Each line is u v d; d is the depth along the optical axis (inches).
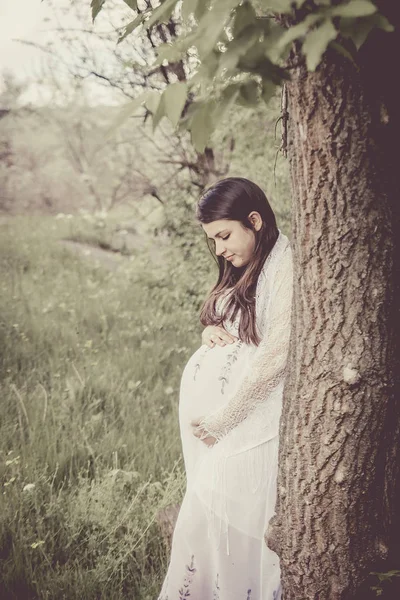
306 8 43.9
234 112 171.6
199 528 81.5
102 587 90.8
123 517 103.4
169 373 177.3
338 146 52.4
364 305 56.7
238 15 39.4
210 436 83.5
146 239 256.1
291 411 64.5
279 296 73.0
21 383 166.6
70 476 117.9
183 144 215.0
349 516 63.3
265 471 78.1
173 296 222.5
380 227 54.6
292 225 60.1
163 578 94.0
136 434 138.0
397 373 58.7
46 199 576.1
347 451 60.8
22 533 97.5
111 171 433.7
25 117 471.2
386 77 50.4
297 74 52.1
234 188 74.7
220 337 82.4
